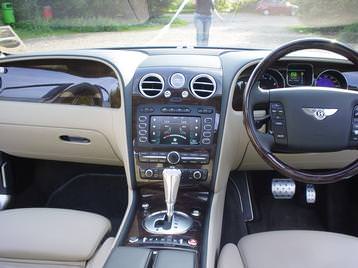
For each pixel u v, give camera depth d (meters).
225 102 1.72
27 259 1.34
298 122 1.43
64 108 2.00
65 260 1.34
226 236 2.21
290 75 1.87
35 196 2.49
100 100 1.95
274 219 2.38
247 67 1.76
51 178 2.53
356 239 1.44
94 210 2.41
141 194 1.75
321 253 1.36
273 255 1.36
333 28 8.91
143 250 1.23
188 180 1.75
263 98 1.44
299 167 2.09
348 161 2.01
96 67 1.93
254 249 1.40
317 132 1.43
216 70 1.74
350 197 2.27
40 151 2.20
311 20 9.68
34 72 2.01
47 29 9.90
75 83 1.97
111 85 1.92
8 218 1.49
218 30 7.73
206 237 1.43
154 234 1.41
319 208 2.43
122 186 2.55
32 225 1.45
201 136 1.71
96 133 2.02
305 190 2.41
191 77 1.71
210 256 1.35
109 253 1.30
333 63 1.84
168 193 1.43
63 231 1.42
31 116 2.04
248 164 2.08
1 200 2.28
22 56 1.98
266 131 1.55
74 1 10.81
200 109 1.71
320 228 2.34
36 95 2.03
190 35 7.66
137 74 1.73
